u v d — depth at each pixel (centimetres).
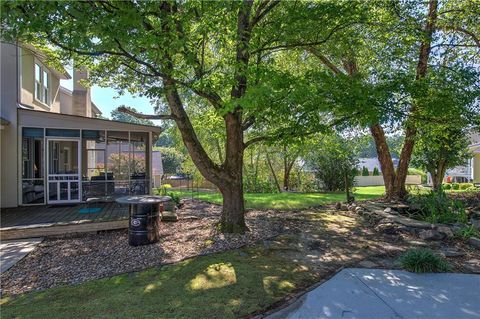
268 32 682
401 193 1184
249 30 656
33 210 986
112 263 550
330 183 1880
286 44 730
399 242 665
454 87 714
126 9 454
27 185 1135
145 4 493
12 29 468
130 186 1245
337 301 403
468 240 658
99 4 470
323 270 509
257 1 741
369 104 600
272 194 1548
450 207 933
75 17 427
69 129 1135
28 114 1093
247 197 1352
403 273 496
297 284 454
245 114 733
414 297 413
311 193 1716
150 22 545
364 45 884
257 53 746
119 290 438
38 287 459
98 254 602
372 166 3747
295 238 683
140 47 533
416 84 668
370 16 768
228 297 412
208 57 743
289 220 871
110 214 895
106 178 1189
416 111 714
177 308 384
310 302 400
